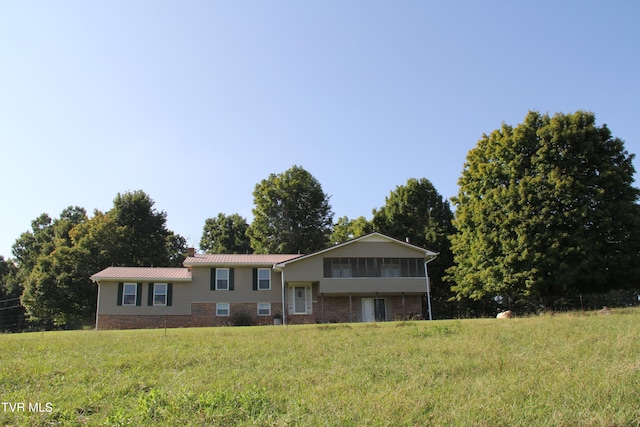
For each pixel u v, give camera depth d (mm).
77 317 45812
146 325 33625
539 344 12008
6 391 8555
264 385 8438
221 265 35000
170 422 6465
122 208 54906
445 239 49938
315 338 15477
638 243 31172
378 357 11188
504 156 36250
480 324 18891
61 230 54625
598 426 5820
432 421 6184
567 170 32688
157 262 55125
